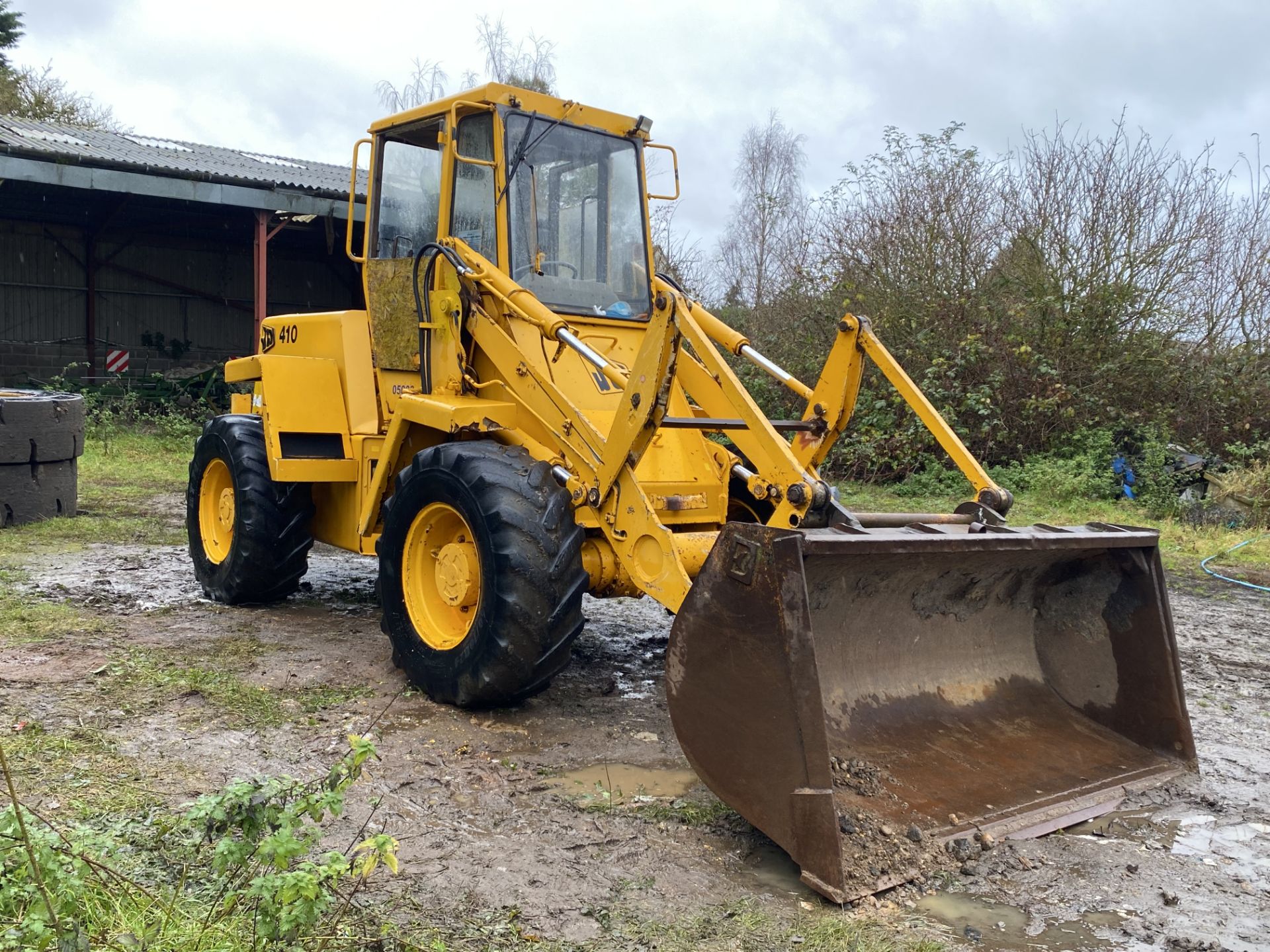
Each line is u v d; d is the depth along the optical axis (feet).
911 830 10.18
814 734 9.43
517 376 14.58
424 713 13.92
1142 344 40.93
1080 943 8.87
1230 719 15.51
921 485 39.52
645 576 12.73
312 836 7.39
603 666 16.72
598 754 12.78
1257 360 41.09
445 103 15.94
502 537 12.90
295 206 49.29
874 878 9.52
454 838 10.31
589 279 16.35
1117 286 40.88
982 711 12.84
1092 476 37.88
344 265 72.23
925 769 11.43
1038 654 13.96
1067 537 11.89
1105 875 10.14
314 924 7.34
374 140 18.12
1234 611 23.32
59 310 63.41
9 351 61.87
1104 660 13.34
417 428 16.31
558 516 13.20
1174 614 22.81
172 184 46.60
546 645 13.07
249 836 7.30
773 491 12.44
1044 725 13.01
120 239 64.69
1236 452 38.63
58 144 49.29
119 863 8.94
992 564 12.60
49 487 27.61
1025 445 41.14
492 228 15.43
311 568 24.35
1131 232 41.34
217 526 20.71
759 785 9.91
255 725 13.15
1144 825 11.37
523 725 13.71
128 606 19.31
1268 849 10.90
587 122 16.34
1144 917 9.36
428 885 9.29
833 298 45.83
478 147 15.74
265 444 18.57
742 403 11.80
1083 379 41.11
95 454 43.21
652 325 12.41
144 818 10.15
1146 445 38.19
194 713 13.44
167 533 27.09
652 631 19.24
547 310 14.19
